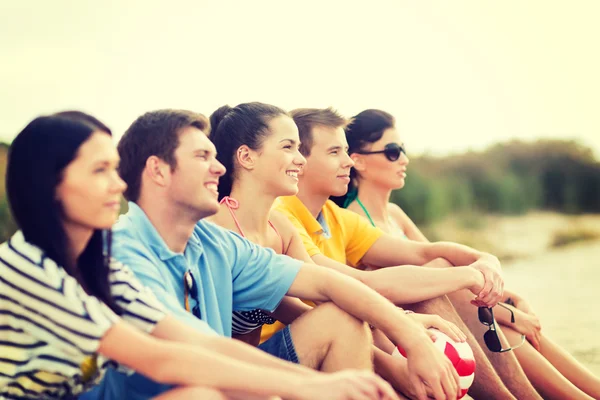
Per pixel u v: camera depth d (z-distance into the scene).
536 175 21.19
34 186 2.12
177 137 2.70
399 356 3.37
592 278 10.14
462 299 3.94
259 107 3.61
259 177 3.54
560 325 6.58
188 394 2.16
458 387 3.01
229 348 2.36
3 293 2.15
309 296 3.09
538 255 13.93
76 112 2.22
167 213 2.74
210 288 2.90
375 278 3.68
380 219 4.95
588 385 4.11
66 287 2.13
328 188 4.09
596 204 21.56
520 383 3.78
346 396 2.21
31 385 2.24
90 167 2.16
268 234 3.66
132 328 2.20
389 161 4.84
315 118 4.09
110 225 2.24
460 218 18.67
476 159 20.28
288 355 2.97
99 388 2.61
